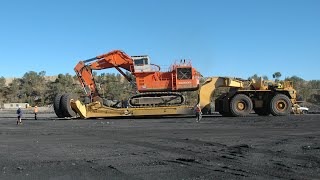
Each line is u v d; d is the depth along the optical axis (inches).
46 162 427.8
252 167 385.4
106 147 546.6
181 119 1141.1
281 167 383.2
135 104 1196.5
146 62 1223.5
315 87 3253.0
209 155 462.6
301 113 1282.0
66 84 3516.2
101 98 1259.2
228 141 593.6
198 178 339.6
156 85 1218.0
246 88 1214.3
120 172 369.4
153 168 387.5
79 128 884.0
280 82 1218.6
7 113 2281.0
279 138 624.1
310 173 354.6
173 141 606.2
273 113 1187.9
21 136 720.3
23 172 374.6
